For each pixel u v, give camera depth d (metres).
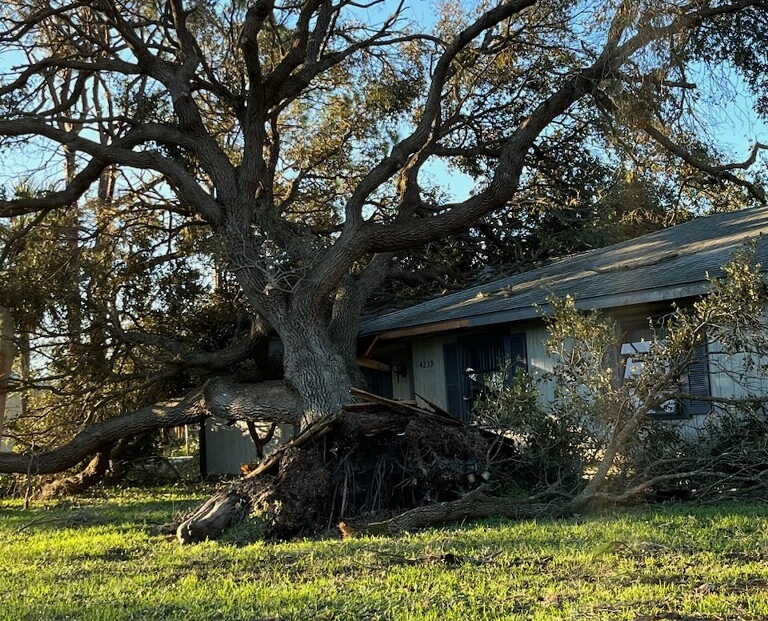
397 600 5.56
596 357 9.07
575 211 21.53
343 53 16.69
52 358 16.58
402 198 15.77
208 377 17.27
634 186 18.72
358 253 13.31
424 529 8.56
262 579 6.59
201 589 6.29
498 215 21.95
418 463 9.55
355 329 14.96
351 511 9.50
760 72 15.91
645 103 12.79
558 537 7.52
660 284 11.08
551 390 12.88
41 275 16.55
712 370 11.05
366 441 9.98
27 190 16.44
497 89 19.17
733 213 16.28
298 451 9.41
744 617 4.70
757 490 9.05
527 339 13.52
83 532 10.00
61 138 13.69
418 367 15.80
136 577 6.94
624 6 12.26
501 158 13.88
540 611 5.07
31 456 13.93
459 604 5.38
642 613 4.88
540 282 14.90
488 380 10.58
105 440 14.54
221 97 17.69
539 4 16.39
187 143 14.34
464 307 14.82
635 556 6.48
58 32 16.02
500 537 7.66
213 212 14.09
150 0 16.25
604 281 12.74
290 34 16.95
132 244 18.33
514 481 10.12
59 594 6.42
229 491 9.35
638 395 8.90
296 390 12.98
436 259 21.28
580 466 9.55
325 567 6.84
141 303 18.61
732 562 6.10
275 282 12.64
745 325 8.45
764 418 9.34
